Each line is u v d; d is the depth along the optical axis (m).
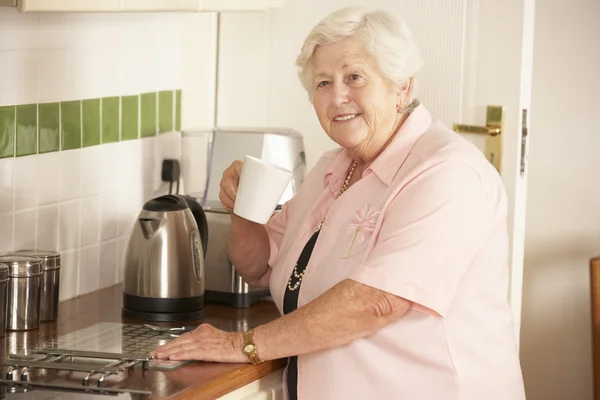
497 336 2.10
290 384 2.19
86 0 2.06
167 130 3.14
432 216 1.97
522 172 3.03
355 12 2.10
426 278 1.95
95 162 2.79
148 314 2.44
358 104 2.11
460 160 2.02
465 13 3.03
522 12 2.95
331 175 2.31
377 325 2.00
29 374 1.95
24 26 2.47
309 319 2.00
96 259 2.83
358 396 2.05
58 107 2.62
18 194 2.50
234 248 2.48
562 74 4.04
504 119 3.00
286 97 3.37
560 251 4.14
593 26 3.98
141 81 2.98
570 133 4.06
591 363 4.14
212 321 2.47
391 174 2.09
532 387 4.23
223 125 3.46
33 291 2.31
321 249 2.16
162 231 2.43
